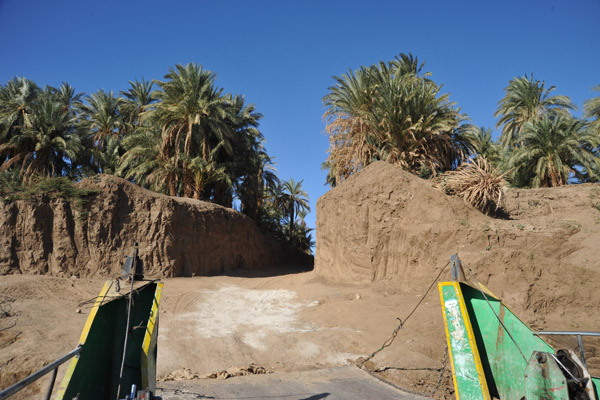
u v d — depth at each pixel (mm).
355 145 32500
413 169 29766
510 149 42156
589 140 31094
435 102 29828
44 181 24469
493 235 17906
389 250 20844
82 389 4949
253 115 43031
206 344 13758
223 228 30250
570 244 17406
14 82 40469
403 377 9250
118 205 24812
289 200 55812
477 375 5293
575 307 14016
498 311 6234
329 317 16859
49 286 19500
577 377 4758
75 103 45188
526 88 40344
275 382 8797
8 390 2922
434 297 16844
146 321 6125
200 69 35938
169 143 35625
